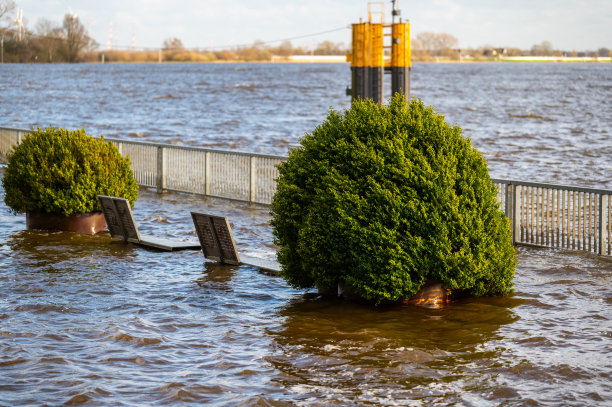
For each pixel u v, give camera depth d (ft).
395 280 37.86
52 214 57.88
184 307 39.73
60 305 39.65
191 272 46.96
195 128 192.75
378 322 37.29
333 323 37.22
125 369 31.22
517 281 44.45
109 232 57.67
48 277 45.14
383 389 29.17
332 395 28.63
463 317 37.96
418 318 37.88
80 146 57.98
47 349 33.32
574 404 27.68
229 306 40.01
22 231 58.08
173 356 32.68
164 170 78.02
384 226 38.34
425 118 41.63
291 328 36.42
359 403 27.89
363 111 42.29
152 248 53.26
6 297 40.98
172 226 62.44
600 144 147.23
